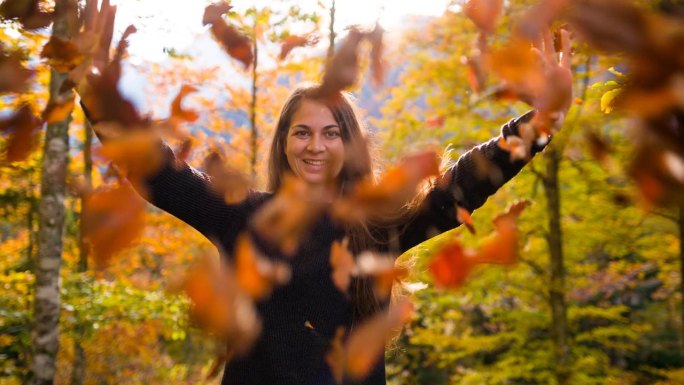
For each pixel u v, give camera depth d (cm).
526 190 695
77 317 542
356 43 43
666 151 23
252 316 39
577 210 696
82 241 37
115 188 38
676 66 23
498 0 38
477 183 105
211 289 36
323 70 43
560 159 575
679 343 884
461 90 516
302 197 42
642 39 23
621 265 758
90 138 435
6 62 43
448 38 490
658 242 719
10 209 566
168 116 39
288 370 135
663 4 24
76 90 44
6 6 44
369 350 39
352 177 51
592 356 694
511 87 39
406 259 122
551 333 697
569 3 26
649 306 956
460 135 507
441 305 715
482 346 704
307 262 120
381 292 52
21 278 566
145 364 907
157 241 598
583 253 733
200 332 37
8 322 554
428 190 103
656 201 24
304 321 132
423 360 1018
